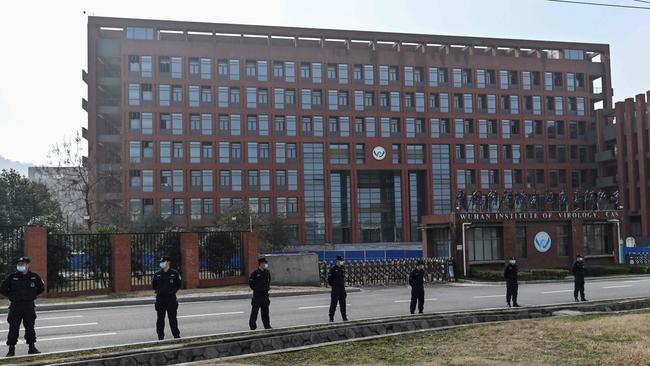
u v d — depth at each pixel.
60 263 24.09
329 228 77.62
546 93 86.81
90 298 22.81
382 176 82.00
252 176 75.88
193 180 73.94
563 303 19.72
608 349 11.59
